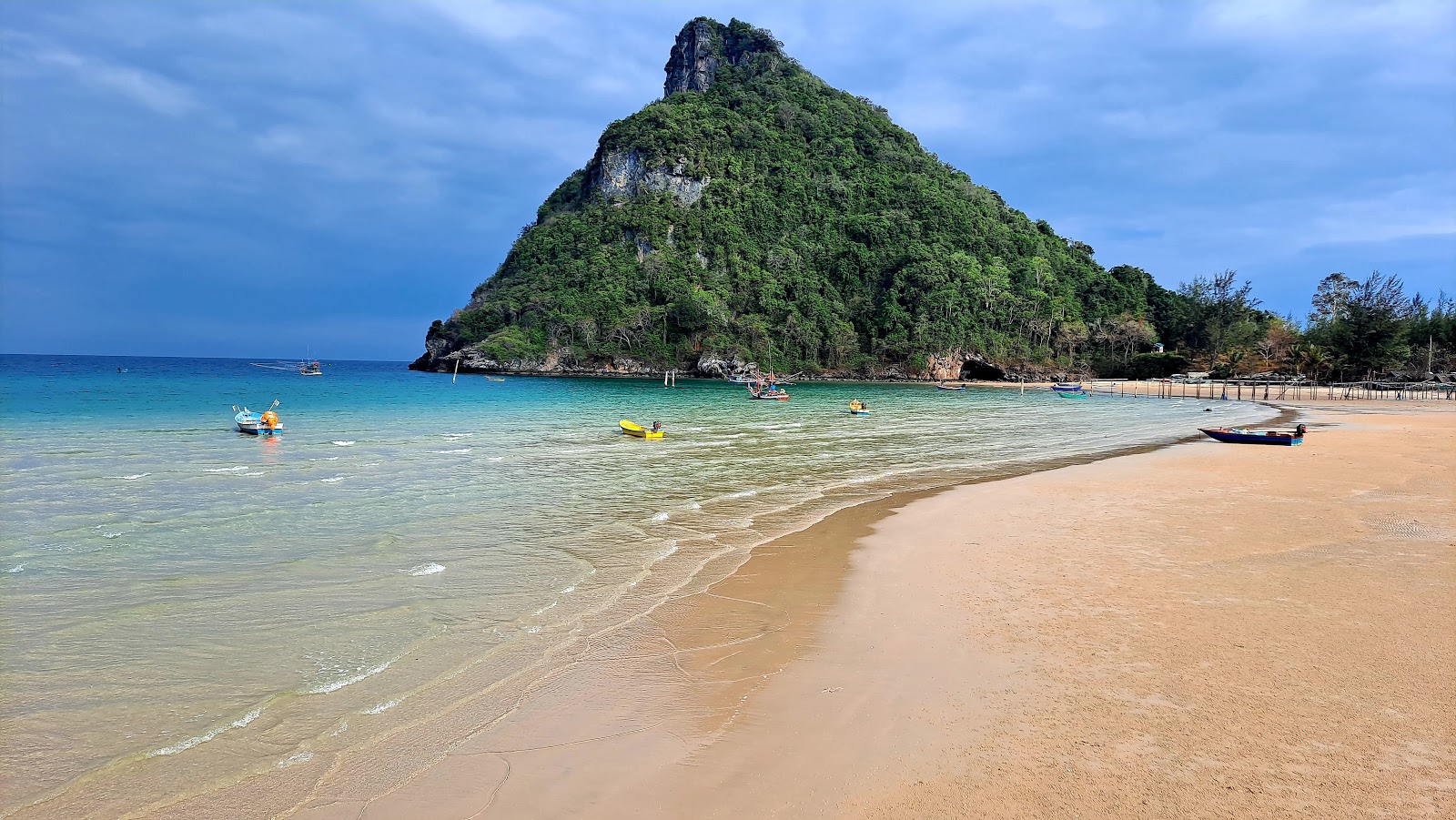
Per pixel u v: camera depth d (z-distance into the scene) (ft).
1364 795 18.72
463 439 115.34
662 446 108.27
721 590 37.78
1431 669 26.27
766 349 452.35
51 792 20.08
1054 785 19.52
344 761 21.58
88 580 39.52
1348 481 69.82
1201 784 19.43
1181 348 470.80
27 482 71.56
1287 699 24.17
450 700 25.48
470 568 42.11
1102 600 35.01
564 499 64.44
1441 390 294.46
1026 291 506.07
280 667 28.22
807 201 568.00
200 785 20.42
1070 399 290.76
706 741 22.44
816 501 63.00
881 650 29.37
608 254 501.97
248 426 119.75
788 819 18.39
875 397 288.51
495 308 472.03
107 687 26.43
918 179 585.63
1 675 27.30
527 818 18.70
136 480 73.61
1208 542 46.01
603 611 34.68
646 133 558.97
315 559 44.01
